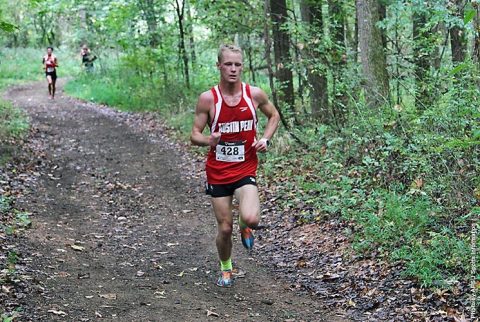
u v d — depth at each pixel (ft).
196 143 17.31
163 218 28.73
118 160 41.55
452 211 21.22
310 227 24.84
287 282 19.97
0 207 26.02
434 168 23.03
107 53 99.81
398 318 16.05
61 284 18.03
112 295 17.46
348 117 32.55
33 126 53.01
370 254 20.57
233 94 17.24
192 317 16.12
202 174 37.52
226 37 49.57
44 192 31.81
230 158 17.54
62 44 131.95
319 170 30.91
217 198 17.94
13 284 17.13
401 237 20.51
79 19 90.22
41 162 38.96
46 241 22.82
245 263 22.12
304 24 38.09
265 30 37.29
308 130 36.70
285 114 39.68
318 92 41.01
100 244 23.75
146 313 16.19
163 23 66.23
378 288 18.08
